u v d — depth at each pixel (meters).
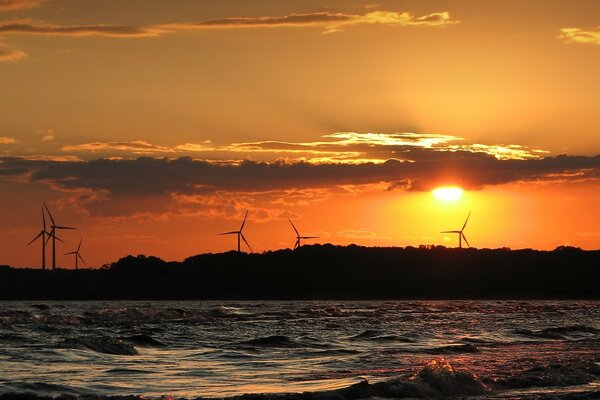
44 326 75.88
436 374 40.16
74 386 38.75
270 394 36.34
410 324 93.38
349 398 36.69
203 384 41.03
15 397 34.44
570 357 55.81
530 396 38.72
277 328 82.12
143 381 41.53
